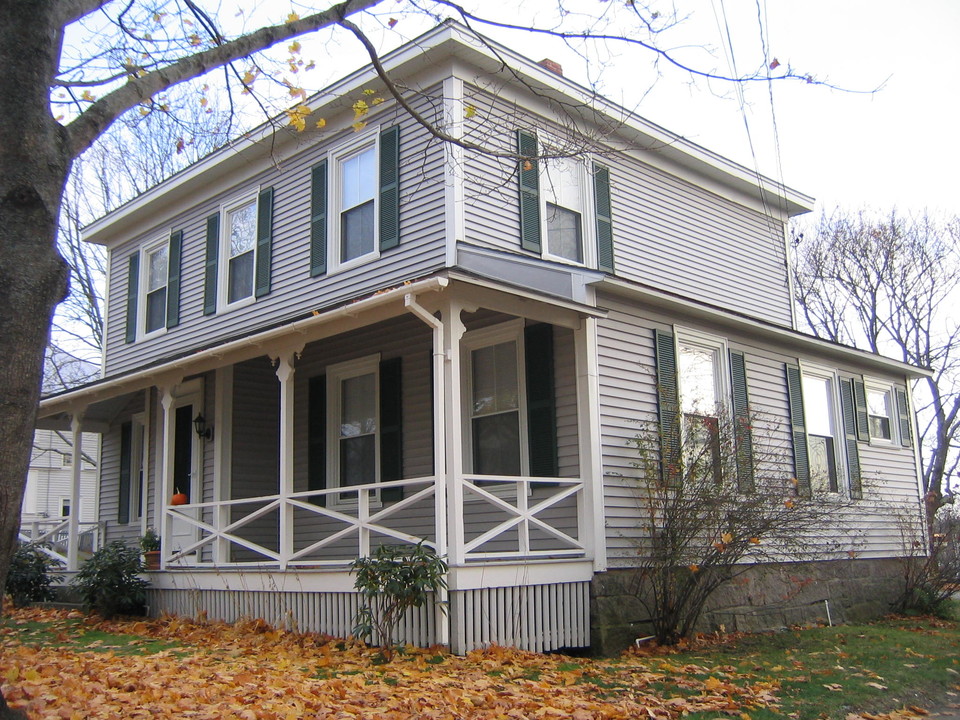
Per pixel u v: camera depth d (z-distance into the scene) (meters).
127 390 13.14
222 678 7.25
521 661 8.48
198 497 14.11
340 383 13.12
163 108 8.82
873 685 7.95
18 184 4.83
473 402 11.38
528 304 9.72
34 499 32.09
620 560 10.14
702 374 12.17
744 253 15.66
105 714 5.96
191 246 15.80
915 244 26.58
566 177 12.67
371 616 8.91
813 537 12.58
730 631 11.20
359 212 12.62
